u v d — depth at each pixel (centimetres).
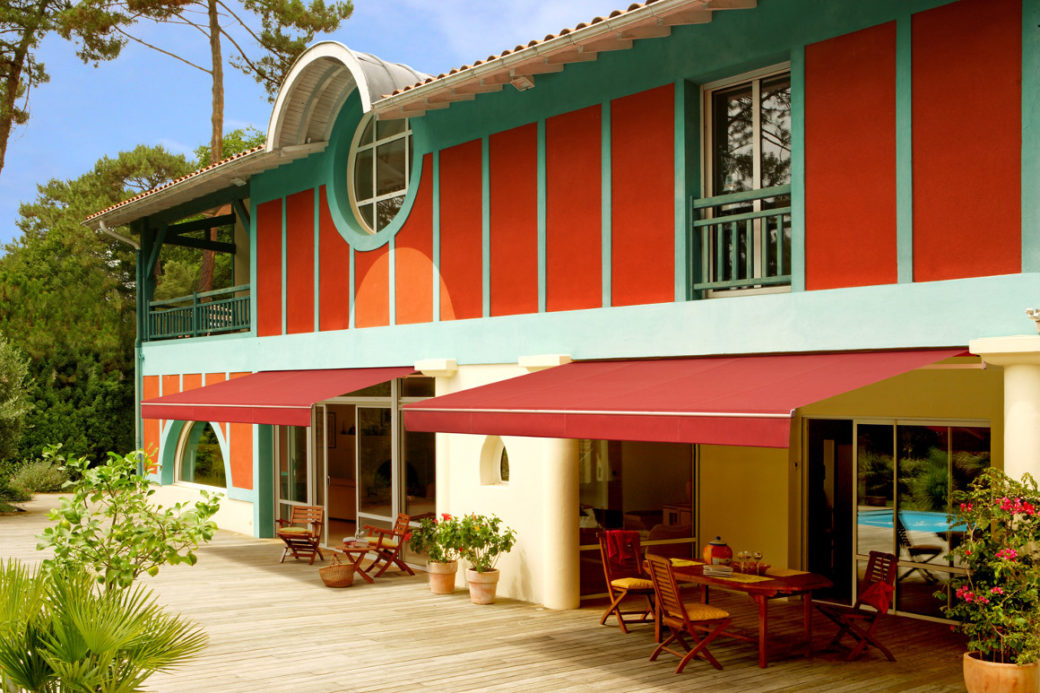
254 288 2253
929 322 985
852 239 1070
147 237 2748
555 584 1399
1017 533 845
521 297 1480
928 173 1002
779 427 783
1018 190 930
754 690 989
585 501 1470
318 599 1483
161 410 1909
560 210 1412
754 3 1156
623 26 1156
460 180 1612
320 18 3791
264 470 2233
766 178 1208
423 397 1728
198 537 897
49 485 3244
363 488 1923
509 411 1066
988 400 1291
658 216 1268
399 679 1020
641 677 1034
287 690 976
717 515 1616
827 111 1098
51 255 4434
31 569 1636
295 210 2098
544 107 1439
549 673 1048
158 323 2739
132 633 646
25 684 640
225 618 1337
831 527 1489
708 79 1237
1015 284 917
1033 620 830
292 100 1908
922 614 1366
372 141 1916
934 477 1359
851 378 916
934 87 998
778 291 1195
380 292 1820
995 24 952
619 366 1268
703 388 987
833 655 1151
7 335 3322
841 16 1081
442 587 1523
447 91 1466
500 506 1514
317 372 1942
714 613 1107
